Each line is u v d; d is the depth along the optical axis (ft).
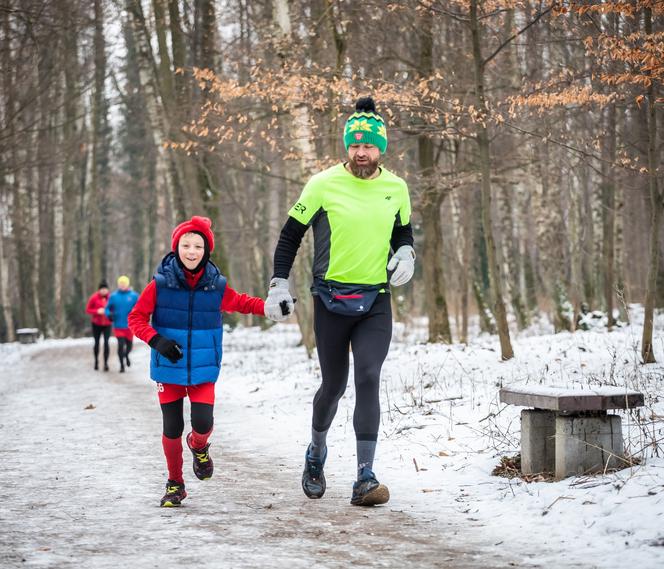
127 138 178.19
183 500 22.39
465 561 15.84
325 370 21.48
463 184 63.67
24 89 81.15
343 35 62.49
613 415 22.16
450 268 125.08
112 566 15.66
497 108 50.55
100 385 59.77
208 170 90.38
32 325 148.97
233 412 43.60
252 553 16.61
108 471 27.12
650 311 43.70
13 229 141.08
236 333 129.18
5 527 19.22
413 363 52.11
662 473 20.35
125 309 71.36
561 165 64.18
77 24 76.28
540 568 15.17
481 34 58.44
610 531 17.15
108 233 205.36
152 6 88.74
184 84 81.66
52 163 93.04
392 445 29.78
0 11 67.21
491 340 80.53
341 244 20.99
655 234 43.70
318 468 22.27
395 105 52.26
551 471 23.21
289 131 61.57
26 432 36.88
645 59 40.04
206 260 21.68
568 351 50.80
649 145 43.75
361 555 16.39
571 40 48.39
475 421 31.42
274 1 62.39
